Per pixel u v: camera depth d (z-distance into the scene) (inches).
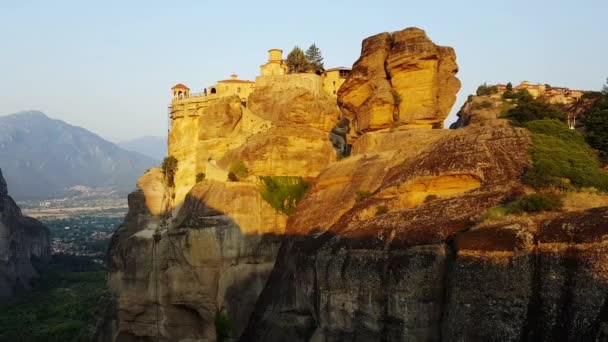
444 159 2183.8
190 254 2849.4
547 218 1633.9
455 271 1646.2
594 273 1385.3
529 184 1887.3
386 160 2598.4
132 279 3056.1
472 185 2080.5
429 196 2144.4
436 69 2851.9
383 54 3004.4
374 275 1897.1
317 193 2844.5
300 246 2475.4
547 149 2023.9
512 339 1470.2
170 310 2930.6
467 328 1568.7
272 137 3218.5
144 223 3223.4
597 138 2206.0
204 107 3383.4
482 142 2170.3
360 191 2504.9
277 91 3695.9
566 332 1378.0
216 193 2913.4
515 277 1523.1
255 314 2642.7
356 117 3137.3
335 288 2031.3
